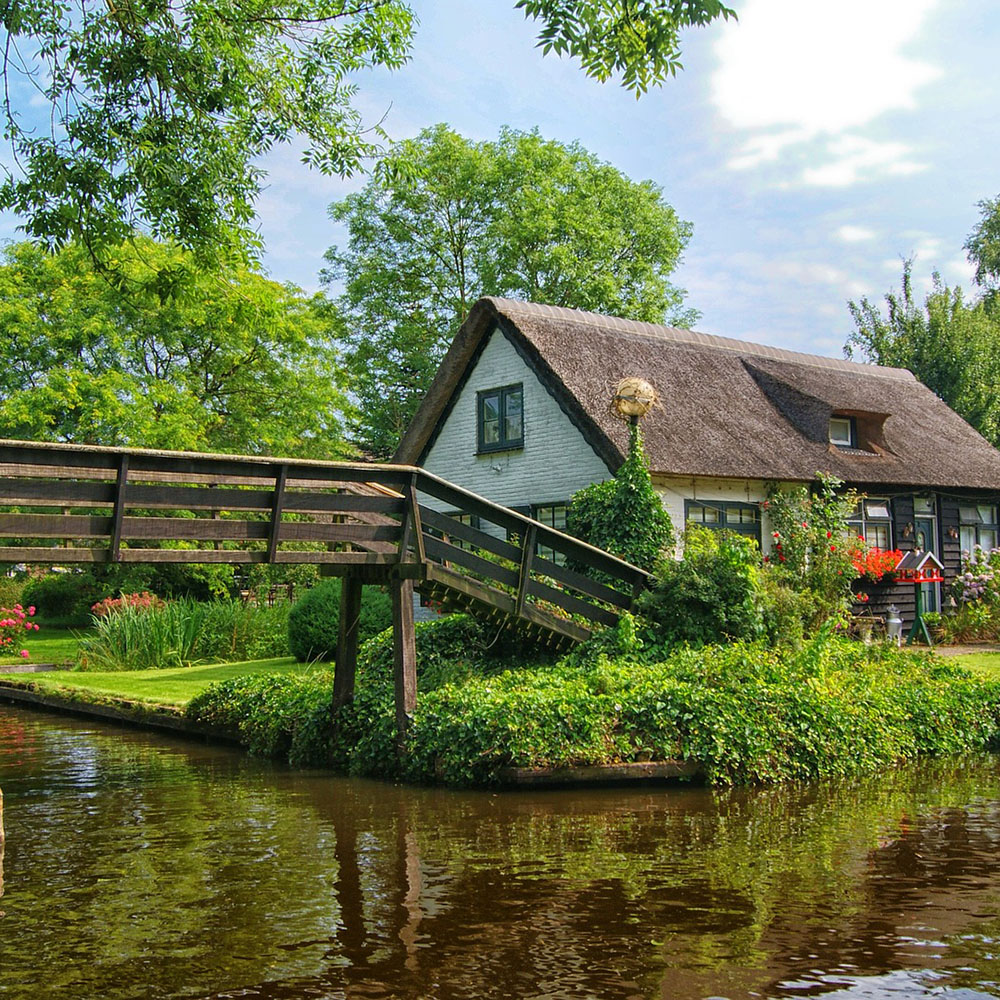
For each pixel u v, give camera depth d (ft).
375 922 19.26
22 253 82.02
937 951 17.35
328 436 94.84
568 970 16.80
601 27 30.19
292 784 33.32
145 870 23.07
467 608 39.91
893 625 57.57
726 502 58.29
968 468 70.03
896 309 114.93
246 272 86.22
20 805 30.37
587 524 49.42
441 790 31.68
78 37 34.71
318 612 63.00
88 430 74.69
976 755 37.32
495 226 104.58
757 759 32.37
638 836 25.50
